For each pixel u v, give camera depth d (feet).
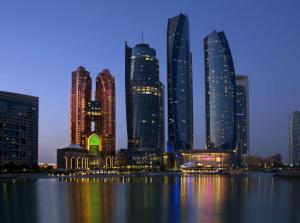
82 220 342.64
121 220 339.57
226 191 655.35
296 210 396.16
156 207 425.69
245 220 336.49
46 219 352.08
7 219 355.77
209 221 332.39
